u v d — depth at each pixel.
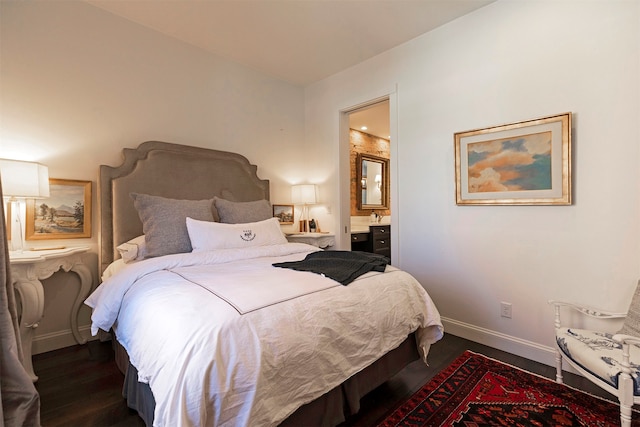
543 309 2.11
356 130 5.06
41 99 2.21
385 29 2.67
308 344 1.20
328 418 1.33
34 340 2.18
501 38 2.27
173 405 0.91
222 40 2.90
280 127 3.73
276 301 1.25
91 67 2.43
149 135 2.73
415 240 2.81
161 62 2.80
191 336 1.03
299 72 3.55
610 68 1.83
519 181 2.17
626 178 1.79
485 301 2.39
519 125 2.16
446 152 2.59
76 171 2.37
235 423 0.98
